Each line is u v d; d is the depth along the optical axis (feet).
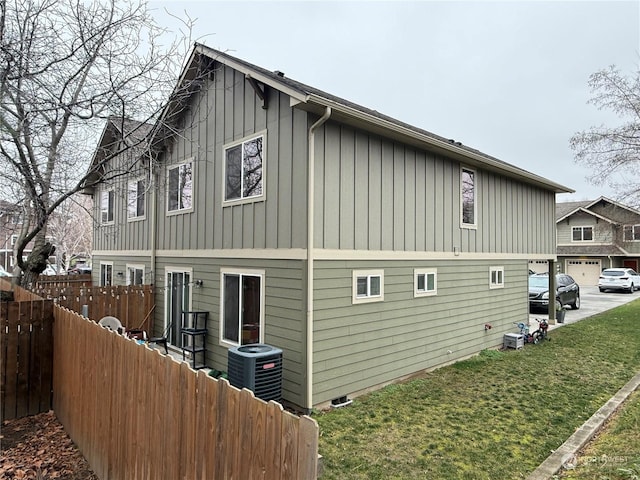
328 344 20.40
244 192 23.84
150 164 24.26
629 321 44.78
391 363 24.04
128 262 37.96
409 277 25.46
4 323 18.40
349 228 21.54
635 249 87.25
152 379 10.46
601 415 18.42
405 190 25.25
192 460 8.76
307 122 19.74
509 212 36.35
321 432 17.08
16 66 17.47
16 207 22.93
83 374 15.34
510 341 33.96
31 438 16.72
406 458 14.76
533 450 15.34
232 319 24.41
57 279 47.03
